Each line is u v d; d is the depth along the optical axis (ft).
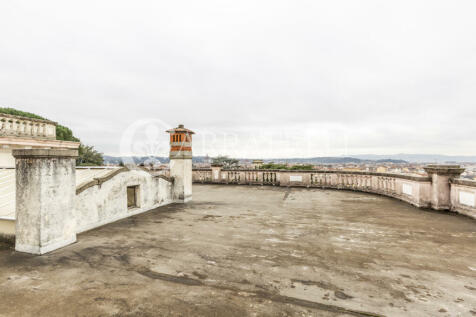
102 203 18.74
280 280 10.01
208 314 7.70
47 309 8.04
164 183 27.58
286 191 40.86
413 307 8.18
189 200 30.27
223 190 42.24
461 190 22.65
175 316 7.60
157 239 15.42
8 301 8.53
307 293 9.01
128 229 17.70
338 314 7.75
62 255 12.73
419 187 25.90
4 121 32.07
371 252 13.20
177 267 11.28
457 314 7.82
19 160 13.21
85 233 16.63
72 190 14.71
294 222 19.93
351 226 18.67
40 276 10.43
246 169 51.60
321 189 43.68
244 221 20.24
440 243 14.70
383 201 30.48
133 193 23.81
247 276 10.37
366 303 8.39
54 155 13.23
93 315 7.70
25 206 13.10
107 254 12.88
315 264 11.62
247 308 8.03
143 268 11.18
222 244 14.49
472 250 13.53
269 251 13.33
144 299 8.59
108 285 9.62
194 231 17.26
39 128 36.70
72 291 9.18
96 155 77.51
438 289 9.37
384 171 37.14
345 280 10.03
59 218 13.80
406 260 12.12
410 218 21.29
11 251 13.28
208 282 9.83
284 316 7.61
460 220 20.57
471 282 9.93
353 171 41.96
